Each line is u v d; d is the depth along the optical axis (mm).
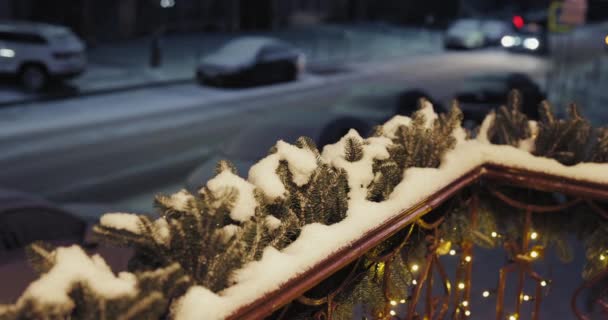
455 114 3191
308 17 47625
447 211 3078
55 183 12984
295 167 2336
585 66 32625
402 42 42719
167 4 35719
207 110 20719
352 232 2193
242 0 42094
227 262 1793
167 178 13445
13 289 5246
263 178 2219
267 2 43406
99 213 8523
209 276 1805
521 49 37156
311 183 2340
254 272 1857
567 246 3404
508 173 3164
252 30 42688
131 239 1779
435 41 44250
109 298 1469
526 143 3398
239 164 9914
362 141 2783
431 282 3137
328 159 2719
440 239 3197
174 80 24922
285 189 2293
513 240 3465
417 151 2938
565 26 21000
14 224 6879
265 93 24000
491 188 3279
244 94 23578
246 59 24734
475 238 3336
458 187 2932
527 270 3408
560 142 3266
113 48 31672
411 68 31906
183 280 1633
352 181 2527
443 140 3018
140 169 14062
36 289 1460
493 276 6074
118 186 12828
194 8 38844
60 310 1448
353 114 13141
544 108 3371
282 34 41875
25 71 21406
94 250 4820
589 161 3297
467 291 3484
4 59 21250
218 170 2188
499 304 3557
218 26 40531
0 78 21516
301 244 2062
